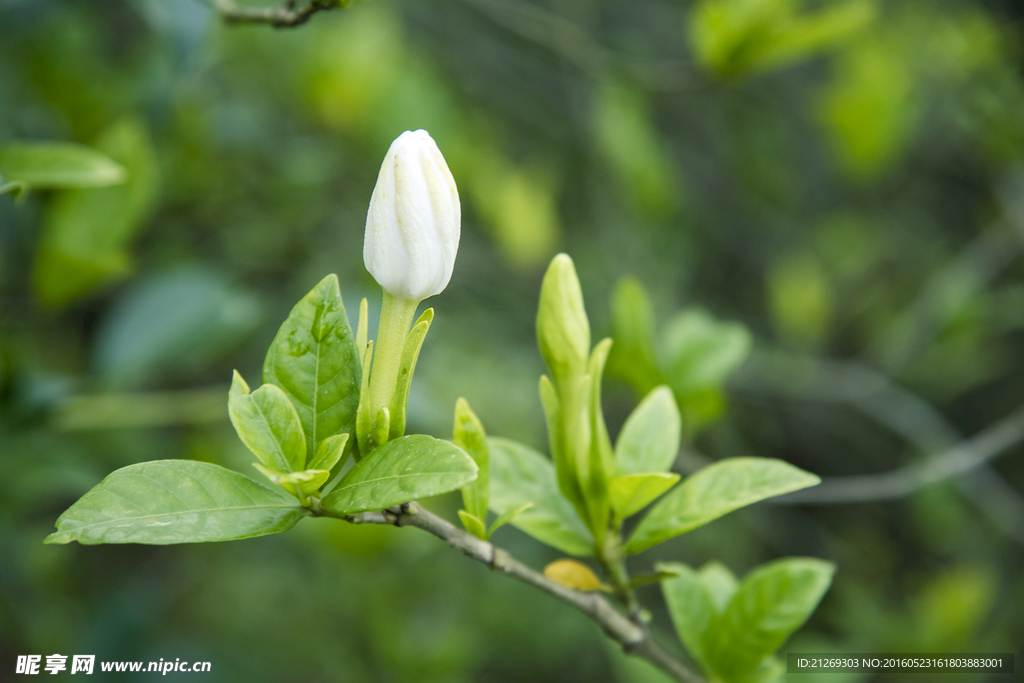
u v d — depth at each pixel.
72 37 0.80
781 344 1.41
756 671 0.54
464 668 1.07
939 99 1.42
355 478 0.47
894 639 0.98
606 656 1.36
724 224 1.61
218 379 0.94
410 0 1.31
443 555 1.13
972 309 1.23
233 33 1.02
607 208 1.40
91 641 0.87
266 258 1.07
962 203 1.57
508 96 1.48
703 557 1.42
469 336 1.33
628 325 0.64
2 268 0.73
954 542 1.32
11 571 0.89
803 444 1.65
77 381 0.67
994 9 1.50
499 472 0.53
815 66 1.53
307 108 1.06
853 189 1.53
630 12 1.55
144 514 0.46
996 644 1.12
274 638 1.21
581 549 0.52
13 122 0.77
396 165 0.46
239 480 0.47
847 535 1.56
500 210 1.19
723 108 1.56
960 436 1.59
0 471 0.64
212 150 0.97
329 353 0.48
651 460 0.53
